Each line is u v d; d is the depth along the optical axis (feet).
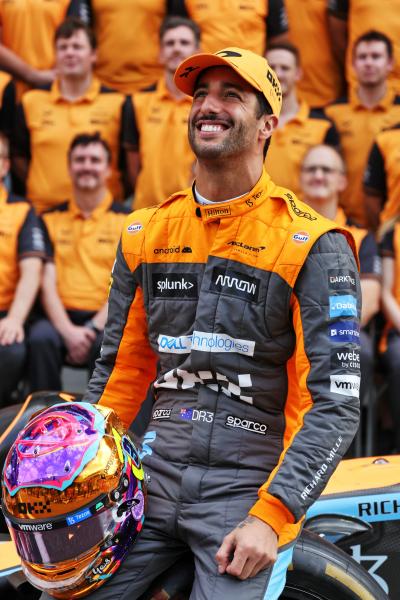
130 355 19.02
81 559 16.31
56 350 36.19
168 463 17.85
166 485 17.72
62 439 16.19
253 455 17.53
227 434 17.49
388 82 40.47
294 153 39.45
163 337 18.11
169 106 39.99
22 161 41.52
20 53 42.70
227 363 17.39
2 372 35.42
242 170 17.33
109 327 19.15
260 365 17.51
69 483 15.88
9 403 36.09
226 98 17.16
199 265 17.71
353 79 40.88
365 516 21.68
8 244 37.22
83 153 37.88
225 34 40.96
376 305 35.42
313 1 41.37
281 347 17.43
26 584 19.02
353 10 40.96
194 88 17.78
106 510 16.25
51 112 40.96
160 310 18.03
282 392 17.71
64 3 42.68
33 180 41.01
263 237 17.30
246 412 17.62
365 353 34.12
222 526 17.03
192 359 17.58
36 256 37.14
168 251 17.97
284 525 16.65
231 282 17.37
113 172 41.01
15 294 36.88
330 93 42.29
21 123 41.24
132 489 16.78
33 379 36.14
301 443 16.44
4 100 41.29
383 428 36.09
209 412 17.62
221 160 17.07
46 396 22.58
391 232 36.42
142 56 42.52
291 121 39.68
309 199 36.81
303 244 17.01
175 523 17.47
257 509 16.29
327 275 16.97
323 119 40.01
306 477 16.24
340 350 16.78
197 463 17.62
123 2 42.06
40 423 16.60
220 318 17.37
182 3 41.91
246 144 17.17
